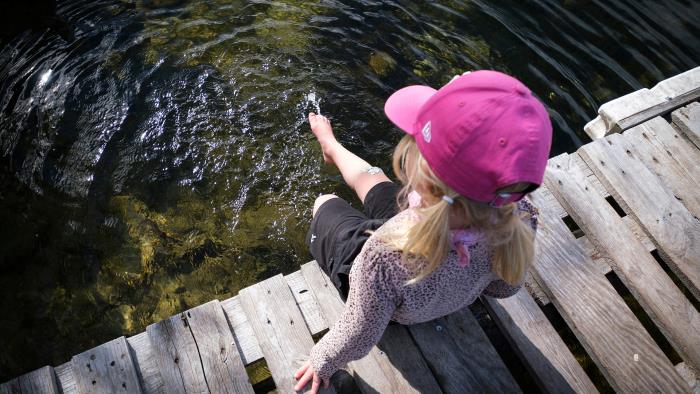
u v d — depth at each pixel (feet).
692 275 8.19
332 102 13.33
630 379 7.19
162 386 6.98
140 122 12.64
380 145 12.67
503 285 6.34
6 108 12.71
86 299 10.07
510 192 4.10
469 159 3.99
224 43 14.34
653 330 9.11
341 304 7.75
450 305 5.90
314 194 11.81
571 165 9.42
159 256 10.69
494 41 14.94
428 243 4.45
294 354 7.23
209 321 7.42
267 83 13.58
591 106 13.52
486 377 7.09
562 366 7.30
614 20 15.92
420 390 6.95
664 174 9.36
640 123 10.25
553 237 8.49
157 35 14.40
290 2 15.65
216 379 6.97
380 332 5.67
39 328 9.68
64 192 11.46
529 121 3.93
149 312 9.99
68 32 14.34
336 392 6.89
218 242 10.98
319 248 7.18
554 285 7.98
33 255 10.55
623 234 8.58
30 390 6.73
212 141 12.46
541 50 14.78
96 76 13.38
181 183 11.80
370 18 15.34
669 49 15.07
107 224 11.08
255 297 7.75
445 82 13.87
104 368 6.96
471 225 4.55
